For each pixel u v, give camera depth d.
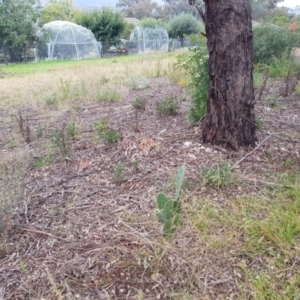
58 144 2.93
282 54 6.89
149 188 2.25
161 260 1.61
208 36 2.57
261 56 6.85
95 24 22.73
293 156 2.56
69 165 2.72
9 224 1.92
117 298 1.45
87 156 2.85
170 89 5.80
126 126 3.53
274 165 2.43
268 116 3.64
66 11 30.50
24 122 4.09
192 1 2.59
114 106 4.77
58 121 4.12
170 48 23.98
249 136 2.69
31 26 18.53
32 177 2.55
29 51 19.84
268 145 2.75
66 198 2.22
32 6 18.88
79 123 3.82
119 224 1.90
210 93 2.67
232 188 2.17
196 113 3.20
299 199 1.95
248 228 1.75
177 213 1.82
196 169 2.41
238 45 2.49
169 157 2.63
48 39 18.89
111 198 2.18
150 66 8.80
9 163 2.68
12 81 8.05
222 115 2.64
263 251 1.63
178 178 1.90
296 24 8.31
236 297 1.41
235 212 1.91
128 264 1.61
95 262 1.64
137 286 1.50
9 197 2.09
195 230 1.78
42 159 2.85
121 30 23.55
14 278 1.58
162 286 1.49
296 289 1.42
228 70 2.54
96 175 2.51
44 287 1.52
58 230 1.89
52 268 1.62
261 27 7.20
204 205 1.98
